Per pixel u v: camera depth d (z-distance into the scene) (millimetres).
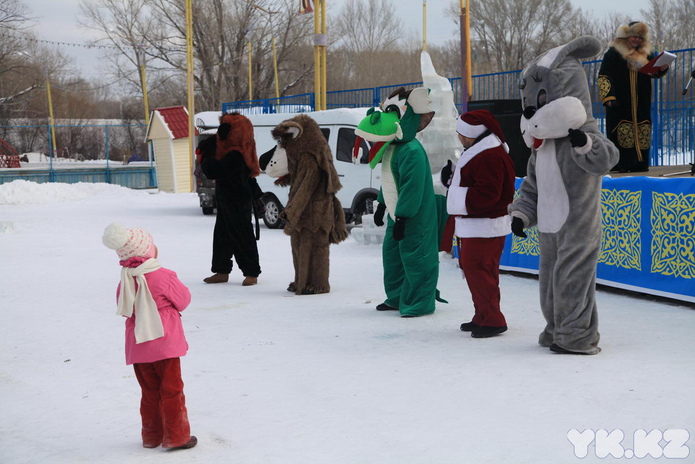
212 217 20375
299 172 8984
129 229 4305
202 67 52906
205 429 4586
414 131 7570
